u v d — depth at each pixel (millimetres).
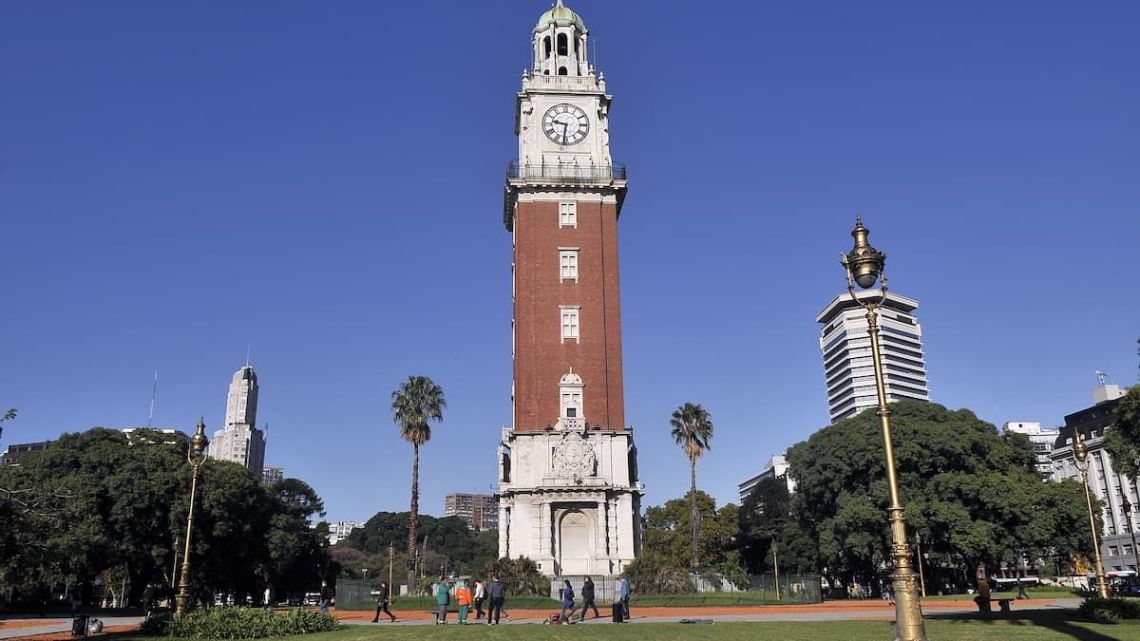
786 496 116750
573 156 82250
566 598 41562
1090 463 126625
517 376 76938
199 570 76250
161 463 74875
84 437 76188
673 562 70250
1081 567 118125
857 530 76000
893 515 17219
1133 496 117625
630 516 72312
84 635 34344
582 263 79375
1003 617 36594
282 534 87688
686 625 36344
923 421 80188
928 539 73188
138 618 56688
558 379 75938
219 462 82812
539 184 80250
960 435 77438
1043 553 75812
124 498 69562
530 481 72625
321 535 122688
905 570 16766
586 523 72500
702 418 96375
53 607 72500
